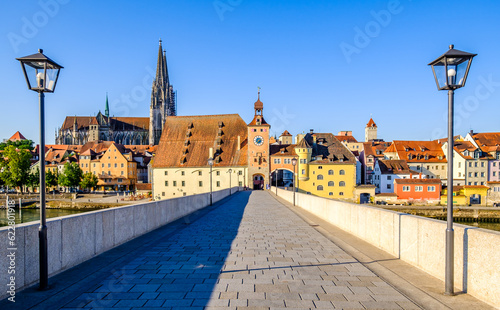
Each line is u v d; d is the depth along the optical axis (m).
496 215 79.25
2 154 111.31
